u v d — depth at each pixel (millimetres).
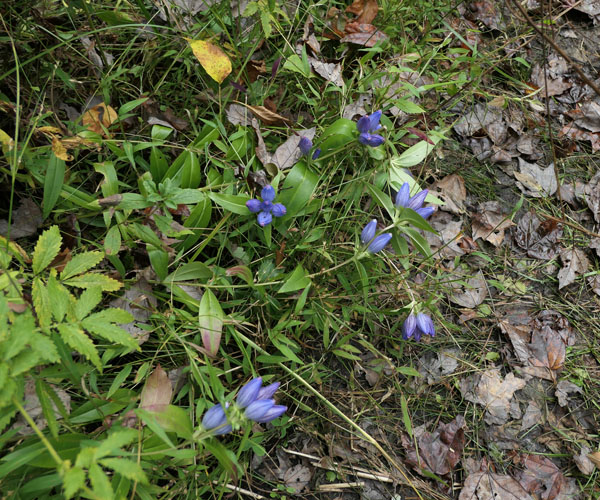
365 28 926
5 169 659
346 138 785
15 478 543
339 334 787
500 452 766
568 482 754
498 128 1004
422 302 737
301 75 863
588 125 1039
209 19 842
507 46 1095
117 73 757
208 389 635
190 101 821
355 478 723
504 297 878
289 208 755
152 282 694
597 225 950
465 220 927
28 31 728
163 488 622
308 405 750
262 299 736
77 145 684
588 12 1163
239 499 664
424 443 754
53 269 541
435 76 945
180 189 680
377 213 852
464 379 806
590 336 865
